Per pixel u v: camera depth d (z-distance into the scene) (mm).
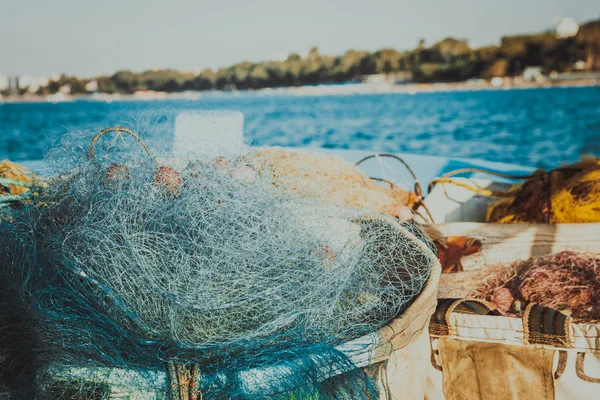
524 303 2549
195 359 1693
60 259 1835
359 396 1708
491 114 49000
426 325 2006
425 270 2070
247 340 1704
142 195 1935
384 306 1955
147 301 1724
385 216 2305
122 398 1736
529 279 2613
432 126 36250
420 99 86562
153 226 1847
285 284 1761
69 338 1752
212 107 2826
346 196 2809
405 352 1875
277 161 2404
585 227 3082
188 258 1752
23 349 1917
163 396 1692
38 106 85312
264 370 1682
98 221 1854
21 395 1821
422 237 2469
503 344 2084
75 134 2459
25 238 2008
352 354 1752
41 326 1780
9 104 103875
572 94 92250
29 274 1883
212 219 1827
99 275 1751
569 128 35156
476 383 2129
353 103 75438
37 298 1825
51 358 1775
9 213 2295
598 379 2000
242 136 2807
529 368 2061
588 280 2547
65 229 1896
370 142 24906
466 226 3227
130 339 1714
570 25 120188
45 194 2189
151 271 1720
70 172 2227
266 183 2104
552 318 2043
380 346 1759
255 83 114500
